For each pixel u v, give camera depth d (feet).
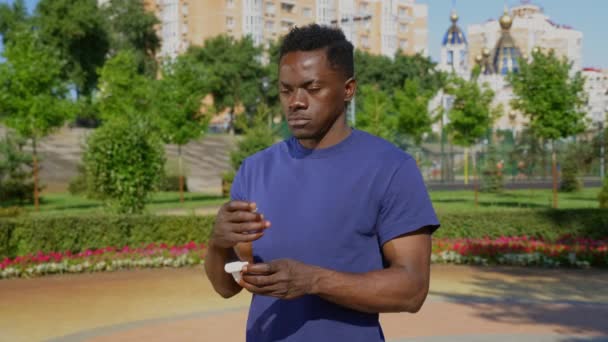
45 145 122.01
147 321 24.97
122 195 49.90
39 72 72.74
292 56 6.22
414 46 321.52
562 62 73.31
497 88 237.66
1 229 37.65
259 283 5.44
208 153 139.85
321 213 6.24
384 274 5.83
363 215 6.21
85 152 51.19
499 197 96.78
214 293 30.86
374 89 112.98
